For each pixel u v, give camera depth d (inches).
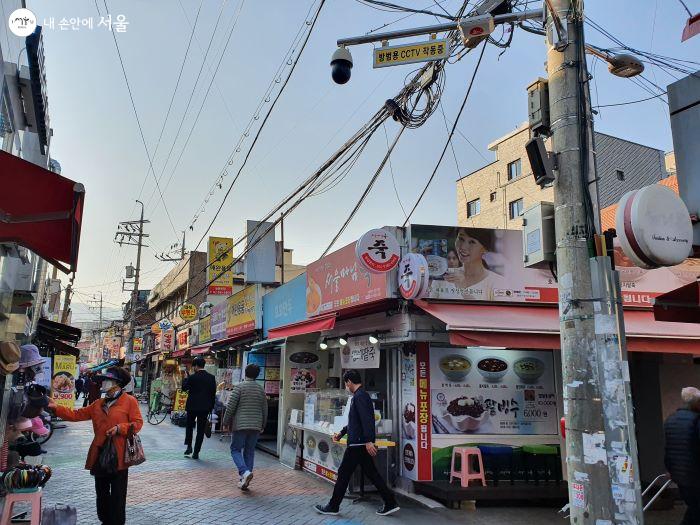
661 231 169.6
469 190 1428.4
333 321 369.4
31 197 173.3
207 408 459.5
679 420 224.7
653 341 302.5
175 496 313.6
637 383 370.3
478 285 335.6
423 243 333.4
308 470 396.2
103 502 230.5
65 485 335.6
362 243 321.4
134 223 1624.0
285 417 465.4
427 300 327.6
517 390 342.0
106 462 222.8
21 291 365.4
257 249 665.0
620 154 1159.6
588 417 168.6
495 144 1347.2
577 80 192.7
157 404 852.6
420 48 247.6
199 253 1486.2
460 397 333.4
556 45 195.9
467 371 337.7
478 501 309.3
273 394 617.3
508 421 336.8
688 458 218.4
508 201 1293.1
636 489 159.5
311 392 407.5
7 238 182.7
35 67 259.9
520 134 1273.4
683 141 213.5
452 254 336.2
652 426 357.4
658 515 309.7
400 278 326.6
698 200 204.8
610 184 1125.7
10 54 234.1
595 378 170.1
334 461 350.3
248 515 276.2
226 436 606.5
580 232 182.1
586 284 177.6
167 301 1840.6
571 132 189.6
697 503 216.7
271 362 625.0
